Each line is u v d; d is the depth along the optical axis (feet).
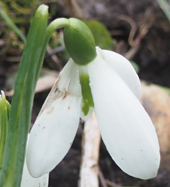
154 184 0.79
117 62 0.40
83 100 0.40
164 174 0.79
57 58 0.89
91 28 0.83
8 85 0.84
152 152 0.38
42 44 0.36
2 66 0.87
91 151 0.70
